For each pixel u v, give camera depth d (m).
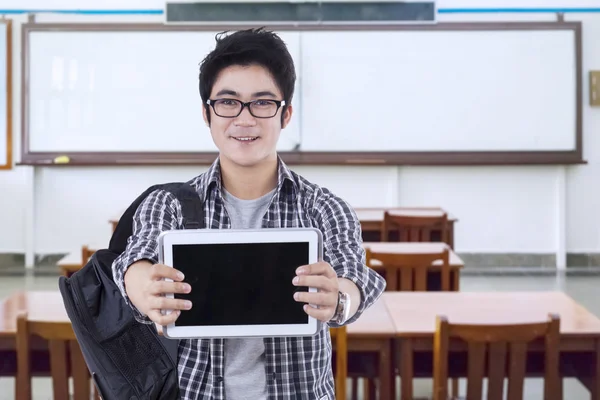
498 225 6.92
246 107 1.19
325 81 6.65
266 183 1.28
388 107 6.69
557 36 6.64
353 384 3.66
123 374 1.22
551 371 2.47
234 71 1.19
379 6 6.55
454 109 6.70
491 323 2.45
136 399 1.21
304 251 1.11
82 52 6.62
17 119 6.73
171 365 1.23
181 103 6.67
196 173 6.84
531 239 6.93
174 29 6.59
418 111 6.70
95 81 6.64
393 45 6.63
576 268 6.92
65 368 2.60
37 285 6.16
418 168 6.87
